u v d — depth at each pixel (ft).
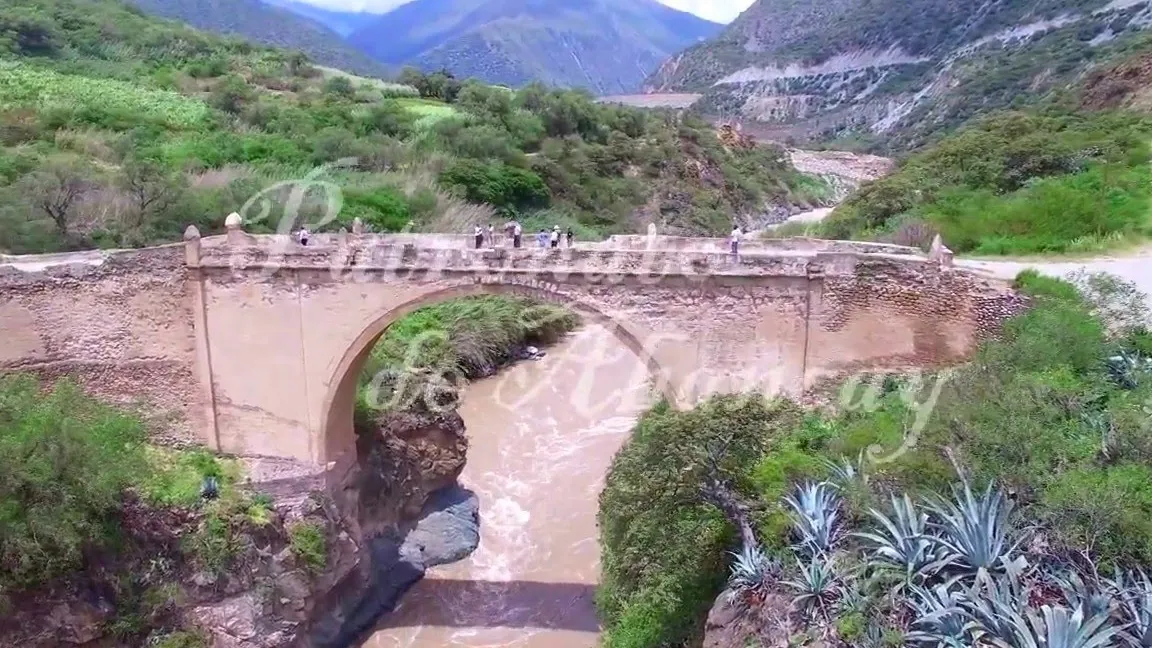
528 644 86.69
